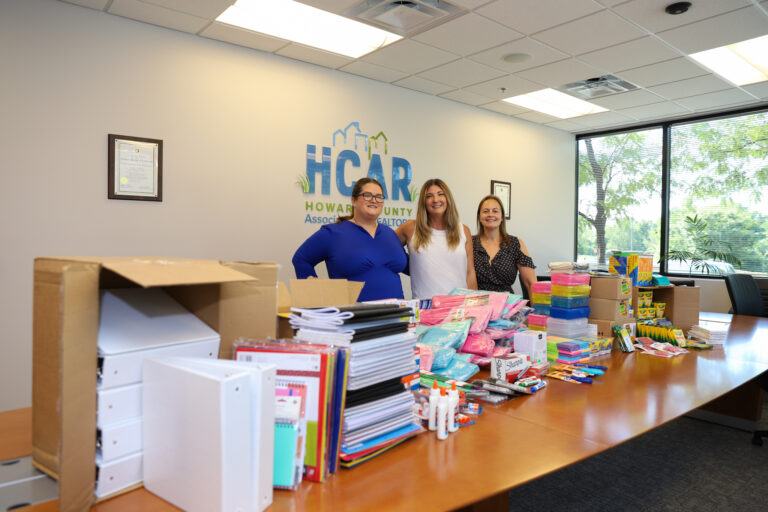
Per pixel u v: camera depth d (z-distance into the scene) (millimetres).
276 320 1135
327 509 865
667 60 4121
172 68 3498
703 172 5754
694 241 5785
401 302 1343
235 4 3225
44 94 3020
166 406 855
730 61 4227
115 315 946
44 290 876
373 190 2547
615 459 2740
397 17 3352
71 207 3127
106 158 3250
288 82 4074
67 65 3094
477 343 1883
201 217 3648
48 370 878
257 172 3914
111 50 3252
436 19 3381
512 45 3820
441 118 5234
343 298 1540
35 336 913
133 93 3340
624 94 5035
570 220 6852
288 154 4082
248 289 1084
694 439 3031
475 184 5602
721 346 2572
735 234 5496
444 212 2744
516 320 2186
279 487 934
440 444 1176
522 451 1140
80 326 806
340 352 991
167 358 894
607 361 2162
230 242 3791
